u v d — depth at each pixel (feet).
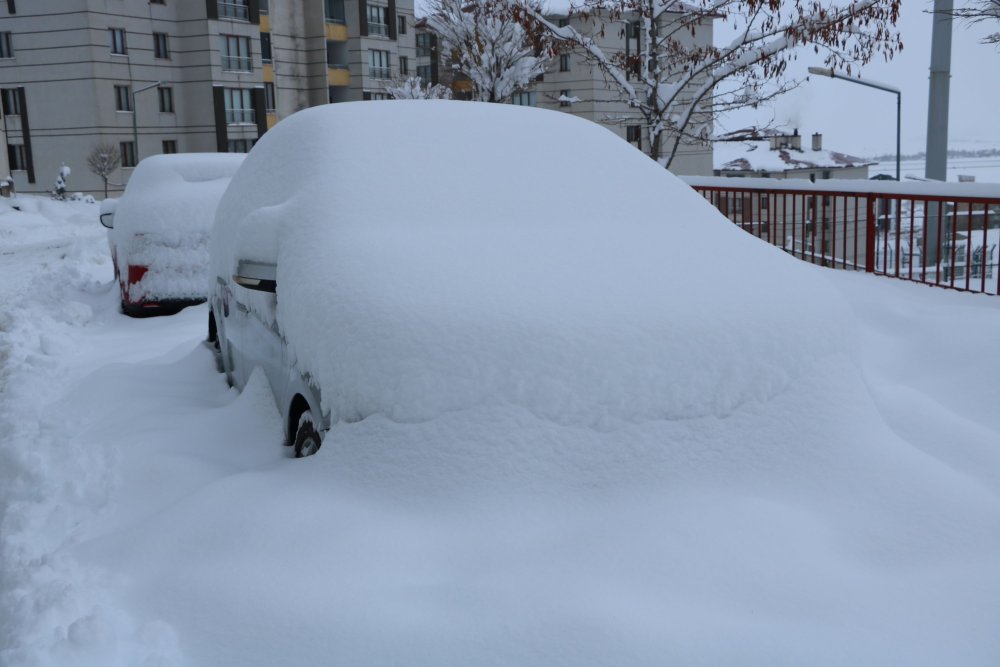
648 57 50.78
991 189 24.17
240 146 198.70
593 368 11.11
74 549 11.16
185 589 9.71
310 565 9.86
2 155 170.91
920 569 9.91
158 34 187.73
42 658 8.65
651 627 8.63
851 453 11.55
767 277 12.98
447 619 8.89
